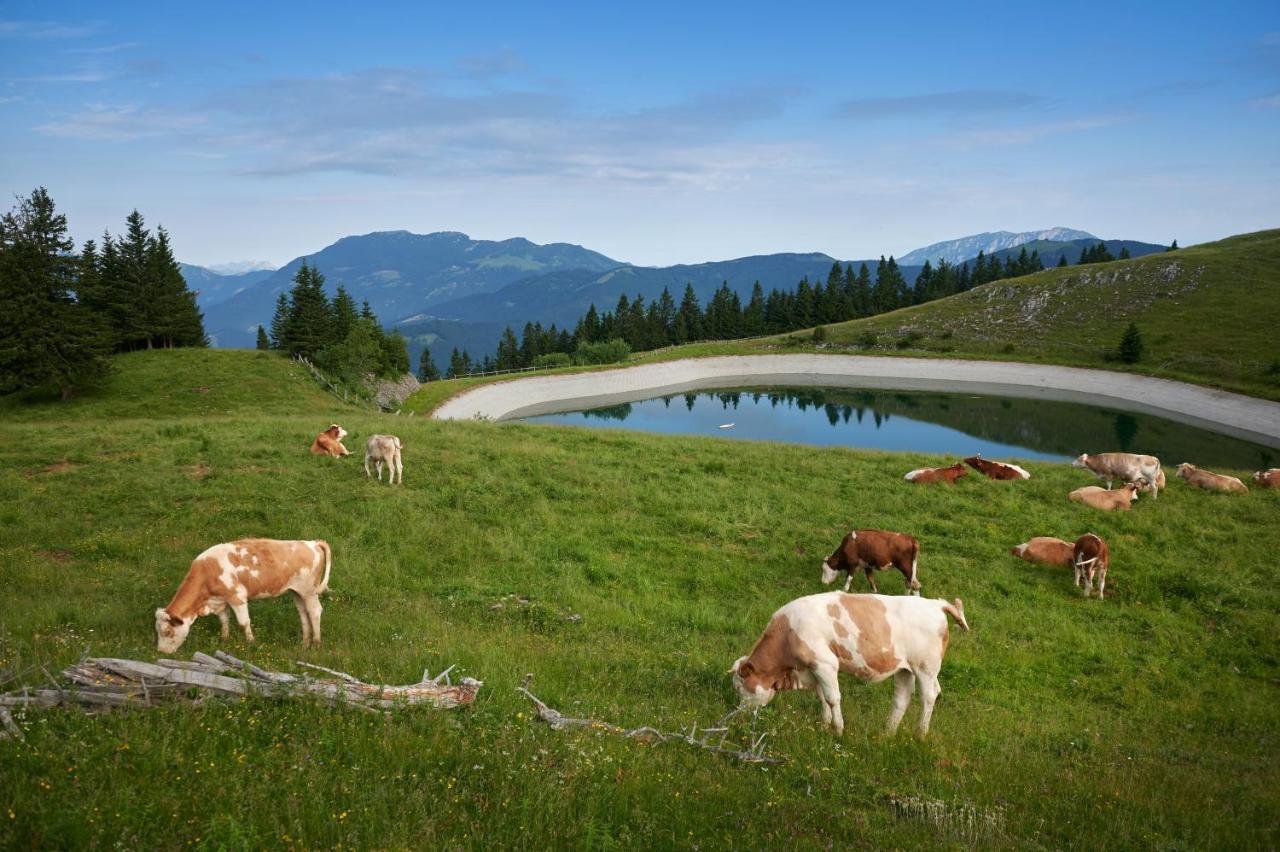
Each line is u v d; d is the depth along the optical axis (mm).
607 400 111812
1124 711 12406
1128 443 75188
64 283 54250
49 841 5023
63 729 6797
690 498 22484
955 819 7105
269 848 5266
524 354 152625
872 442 76875
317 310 73000
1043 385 112188
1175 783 8969
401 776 6551
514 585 16078
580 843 5715
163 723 7027
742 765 8125
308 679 8352
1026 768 9062
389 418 36125
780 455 28719
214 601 11109
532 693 9594
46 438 26562
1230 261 134250
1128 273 141250
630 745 8164
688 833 6129
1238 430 81688
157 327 70688
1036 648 14578
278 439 27703
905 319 151000
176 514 19219
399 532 18812
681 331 161500
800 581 17516
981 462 26672
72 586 13922
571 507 21500
